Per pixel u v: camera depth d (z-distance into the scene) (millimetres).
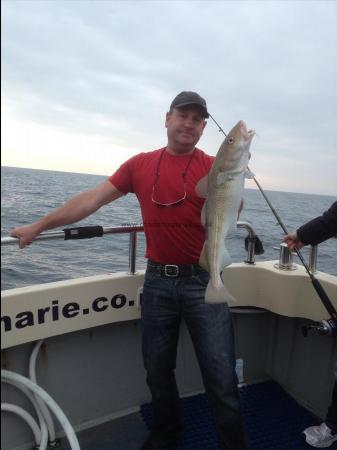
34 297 2002
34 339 2025
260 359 2865
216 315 1894
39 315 2027
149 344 2020
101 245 10078
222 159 1799
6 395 2049
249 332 2811
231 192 1825
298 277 2410
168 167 1940
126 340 2471
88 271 7496
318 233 2045
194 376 2693
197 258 1921
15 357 2084
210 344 1872
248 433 2318
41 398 1901
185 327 2629
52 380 2238
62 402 2283
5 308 1915
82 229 2068
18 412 1991
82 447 2191
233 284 2588
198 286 1921
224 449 1897
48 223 1984
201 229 1906
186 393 2678
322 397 2480
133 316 2340
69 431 1722
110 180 2105
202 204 1880
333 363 2412
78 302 2148
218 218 1827
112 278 2248
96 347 2371
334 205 2006
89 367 2355
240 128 1804
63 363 2266
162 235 1918
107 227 2152
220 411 1869
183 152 1977
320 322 2162
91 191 2082
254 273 2605
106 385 2426
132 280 2309
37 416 2111
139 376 2535
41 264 7988
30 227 1956
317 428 2219
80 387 2336
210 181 1814
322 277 2371
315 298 2373
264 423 2408
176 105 1886
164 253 1935
